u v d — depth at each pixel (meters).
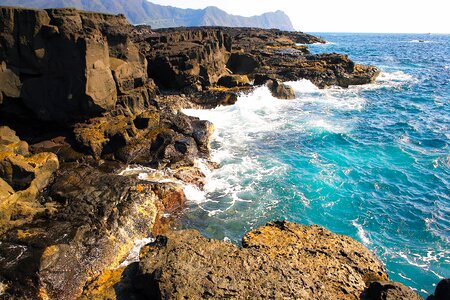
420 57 83.38
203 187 17.94
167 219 15.35
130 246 13.29
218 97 30.86
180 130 20.98
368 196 18.02
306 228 12.62
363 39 199.75
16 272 10.70
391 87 43.59
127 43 23.00
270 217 15.92
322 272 10.42
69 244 11.94
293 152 22.73
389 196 18.09
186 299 8.66
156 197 15.53
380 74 52.38
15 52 18.12
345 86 42.97
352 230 15.48
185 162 19.00
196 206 16.48
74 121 19.64
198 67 32.25
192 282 9.07
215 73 34.81
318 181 19.11
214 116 28.45
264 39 78.81
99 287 10.47
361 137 25.89
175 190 16.22
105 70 19.62
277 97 34.19
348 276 10.40
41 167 15.52
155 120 20.94
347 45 126.75
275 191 17.95
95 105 19.20
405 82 47.38
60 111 19.11
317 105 33.62
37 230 12.52
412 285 12.58
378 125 28.78
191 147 19.88
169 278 9.16
